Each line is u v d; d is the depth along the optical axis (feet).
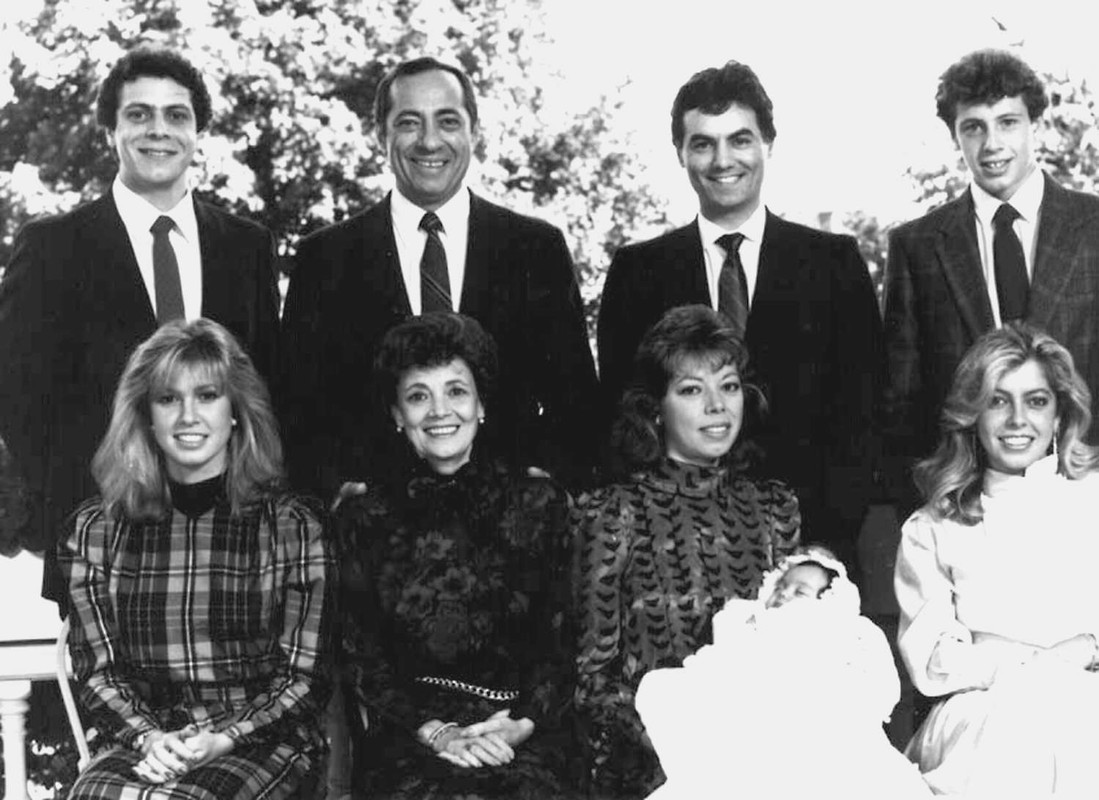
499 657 14.38
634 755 14.14
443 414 14.60
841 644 13.57
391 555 14.48
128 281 16.44
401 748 14.02
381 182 57.11
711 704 13.47
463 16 62.18
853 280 16.76
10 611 17.19
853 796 13.12
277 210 57.26
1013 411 15.19
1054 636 14.83
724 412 14.83
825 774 13.15
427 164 16.53
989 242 17.15
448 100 16.57
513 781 13.62
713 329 14.93
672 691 13.64
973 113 16.90
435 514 14.57
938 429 17.11
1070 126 39.70
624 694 14.28
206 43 54.13
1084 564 15.01
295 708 13.87
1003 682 14.28
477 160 62.85
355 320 16.48
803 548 15.03
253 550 14.25
